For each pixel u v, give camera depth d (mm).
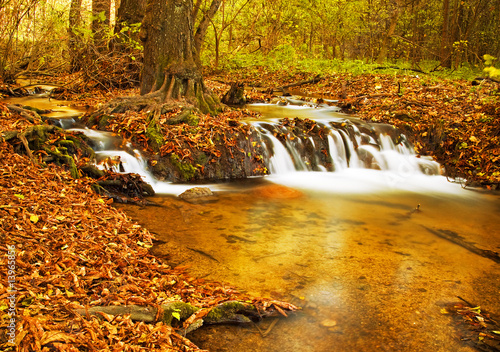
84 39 14969
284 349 3713
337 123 10875
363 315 4270
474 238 6594
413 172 10453
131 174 7492
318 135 10297
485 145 10492
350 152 10523
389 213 7594
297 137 10125
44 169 6637
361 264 5426
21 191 5633
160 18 10445
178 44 10586
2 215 4797
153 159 8445
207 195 7832
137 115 9430
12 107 8594
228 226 6453
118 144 8445
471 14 27656
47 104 11969
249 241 5945
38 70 15344
